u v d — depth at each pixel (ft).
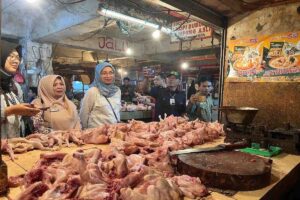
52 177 5.23
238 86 11.90
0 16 4.59
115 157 6.01
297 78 10.08
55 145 8.52
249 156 6.75
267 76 10.93
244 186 5.28
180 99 20.22
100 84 12.80
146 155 6.81
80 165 5.14
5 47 9.99
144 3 16.84
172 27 21.20
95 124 12.34
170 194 4.52
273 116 10.72
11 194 4.85
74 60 36.17
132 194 4.36
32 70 26.35
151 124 11.06
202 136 9.48
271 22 10.81
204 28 20.44
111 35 32.73
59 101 11.37
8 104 9.44
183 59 35.94
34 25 25.67
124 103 26.91
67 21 21.48
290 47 10.28
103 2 15.14
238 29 11.96
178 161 6.35
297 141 8.38
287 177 6.50
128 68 45.73
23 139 8.04
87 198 4.38
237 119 9.19
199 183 5.13
